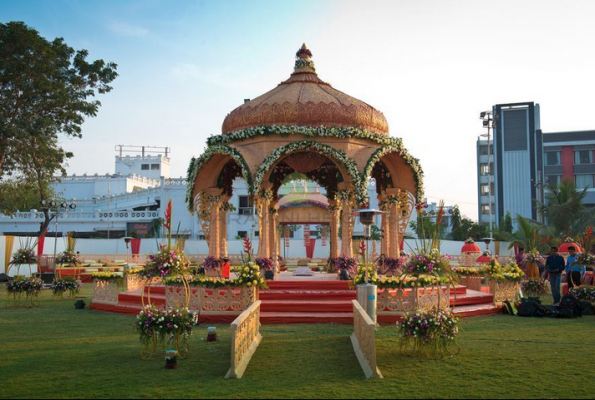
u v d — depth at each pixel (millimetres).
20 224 46156
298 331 11141
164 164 70875
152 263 9273
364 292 11523
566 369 7770
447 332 8578
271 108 15984
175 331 8586
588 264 16797
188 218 44062
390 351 9070
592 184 51812
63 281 18844
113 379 7262
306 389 6691
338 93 17250
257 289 12664
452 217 47375
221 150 15906
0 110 25734
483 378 7250
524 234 33531
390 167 17438
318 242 39375
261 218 16203
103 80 28422
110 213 45969
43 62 26062
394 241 17297
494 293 14320
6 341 10211
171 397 6371
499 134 53438
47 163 28188
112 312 14766
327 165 19906
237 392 6562
